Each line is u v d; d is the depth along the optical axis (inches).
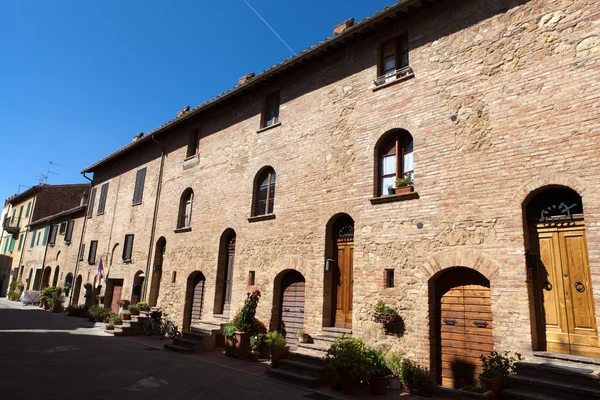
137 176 856.9
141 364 416.8
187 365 426.6
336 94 491.2
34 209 1496.1
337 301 447.5
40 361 394.3
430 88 401.4
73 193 1604.3
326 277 452.4
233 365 436.8
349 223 454.6
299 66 538.3
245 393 319.0
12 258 1625.2
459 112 375.6
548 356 287.4
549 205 323.3
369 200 422.9
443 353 354.0
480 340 335.0
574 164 303.4
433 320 361.4
